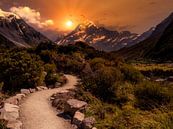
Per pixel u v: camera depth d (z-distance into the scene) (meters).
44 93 26.16
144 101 19.80
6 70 31.00
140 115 16.53
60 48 66.31
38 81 31.69
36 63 33.00
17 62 31.69
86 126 14.58
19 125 14.68
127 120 15.34
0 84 27.17
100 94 22.64
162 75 56.91
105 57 64.81
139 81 30.91
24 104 20.28
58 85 33.44
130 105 19.50
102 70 26.95
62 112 18.58
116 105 19.81
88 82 25.83
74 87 31.94
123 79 29.19
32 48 64.38
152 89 20.92
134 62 106.94
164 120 15.20
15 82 29.80
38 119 16.52
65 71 49.97
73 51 65.69
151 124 14.54
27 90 26.12
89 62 52.97
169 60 127.88
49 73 38.06
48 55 53.31
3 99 21.75
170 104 19.23
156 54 153.62
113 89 22.69
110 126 14.51
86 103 18.77
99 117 16.34
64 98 21.83
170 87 25.00
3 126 13.93
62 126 15.42
